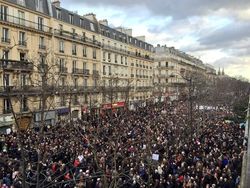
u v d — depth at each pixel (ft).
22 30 130.21
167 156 66.95
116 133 68.59
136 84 248.11
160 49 347.56
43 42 143.23
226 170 57.77
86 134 76.33
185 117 122.52
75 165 55.47
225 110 184.75
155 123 114.93
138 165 56.85
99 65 192.13
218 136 93.66
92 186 50.24
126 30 257.34
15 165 52.34
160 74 340.59
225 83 301.63
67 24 161.89
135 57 247.91
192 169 59.47
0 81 110.63
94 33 187.93
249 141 81.76
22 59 130.11
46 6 147.64
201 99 173.47
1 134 100.78
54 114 133.08
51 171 46.60
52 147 66.90
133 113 150.20
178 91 291.38
